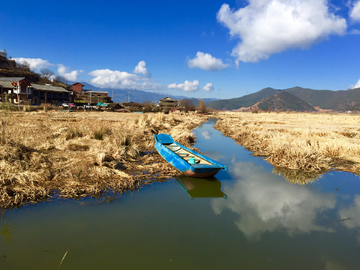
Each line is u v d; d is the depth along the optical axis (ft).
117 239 17.83
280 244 18.54
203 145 58.39
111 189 26.13
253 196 28.12
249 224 21.34
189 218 21.79
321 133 68.80
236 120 134.00
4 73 273.33
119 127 63.82
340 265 16.29
